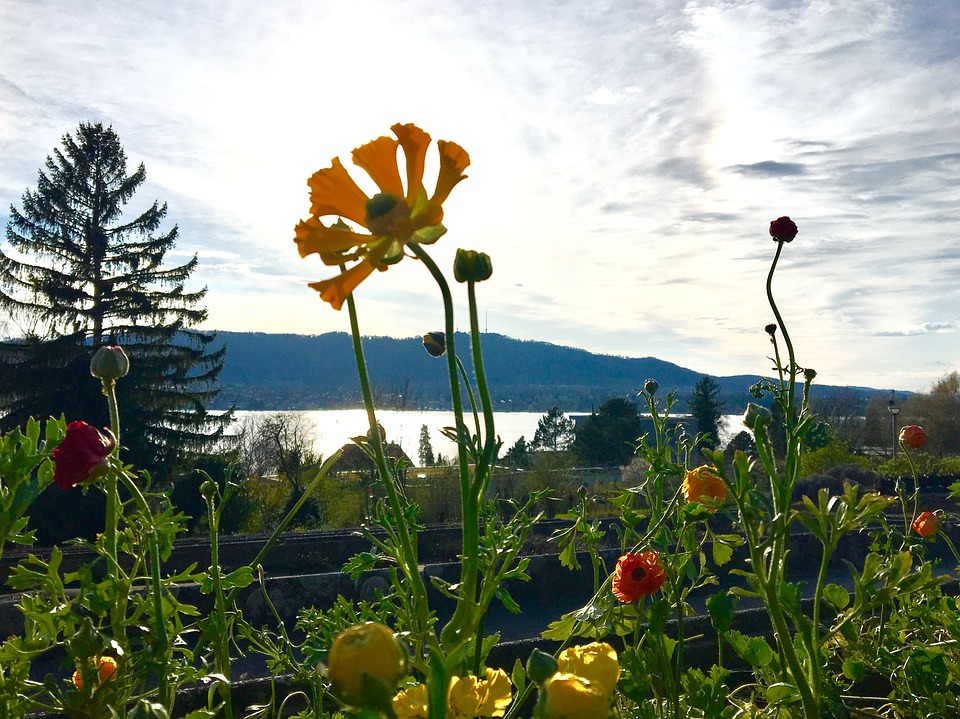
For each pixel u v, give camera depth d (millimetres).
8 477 1419
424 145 1166
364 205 1144
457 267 1248
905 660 1922
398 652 816
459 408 1171
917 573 1409
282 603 7703
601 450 28062
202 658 1717
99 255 26062
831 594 1616
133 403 24188
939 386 35969
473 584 1146
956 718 1802
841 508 1396
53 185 26438
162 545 1458
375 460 1188
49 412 23172
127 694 1313
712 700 1679
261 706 2000
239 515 18031
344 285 1135
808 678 1620
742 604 5688
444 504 11812
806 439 1620
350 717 985
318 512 18453
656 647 1794
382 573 7980
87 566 1397
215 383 27000
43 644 1405
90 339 25766
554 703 877
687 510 1788
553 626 1884
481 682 1229
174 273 26656
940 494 13180
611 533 8438
